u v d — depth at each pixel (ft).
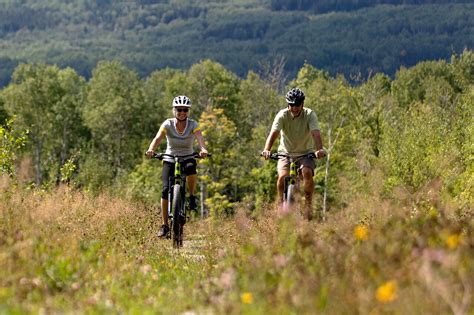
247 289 22.76
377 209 31.73
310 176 43.73
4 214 34.01
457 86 454.40
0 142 65.05
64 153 358.02
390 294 19.27
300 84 265.95
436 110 174.50
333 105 227.40
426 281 19.54
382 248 23.24
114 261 29.50
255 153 227.61
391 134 168.55
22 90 364.17
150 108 389.19
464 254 22.00
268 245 28.78
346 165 205.98
